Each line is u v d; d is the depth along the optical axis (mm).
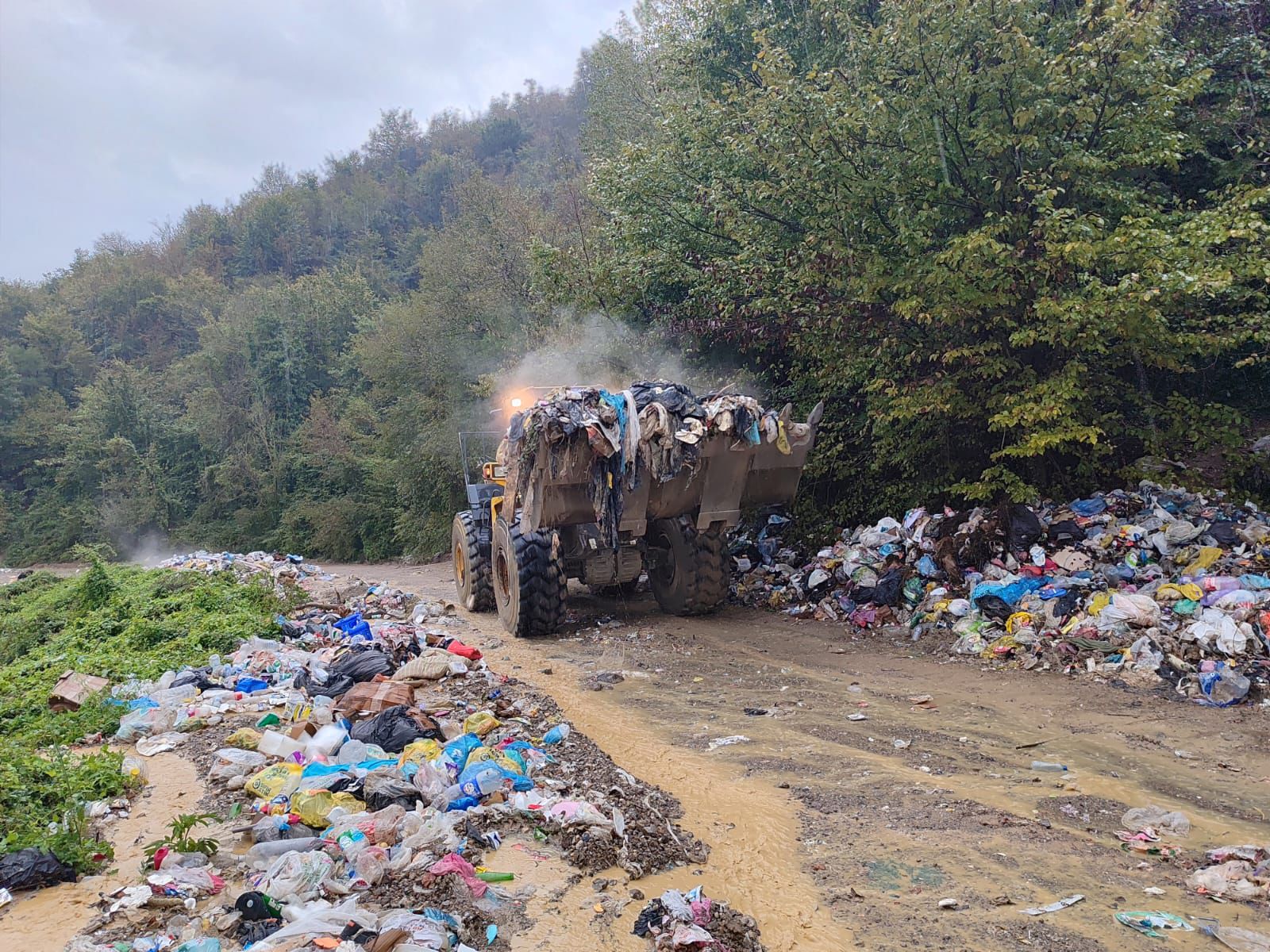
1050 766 5328
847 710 6688
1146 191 10430
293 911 3586
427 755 5383
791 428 9133
